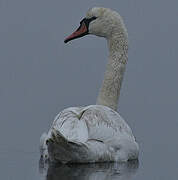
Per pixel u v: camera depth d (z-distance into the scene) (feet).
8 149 57.36
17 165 50.72
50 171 47.96
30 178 46.11
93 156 48.21
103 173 47.73
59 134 45.80
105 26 59.31
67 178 45.96
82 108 50.96
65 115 49.96
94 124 49.08
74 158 48.19
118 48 59.31
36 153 55.72
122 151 50.44
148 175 48.19
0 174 47.73
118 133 50.34
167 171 49.78
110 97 58.65
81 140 48.24
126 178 46.93
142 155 56.29
